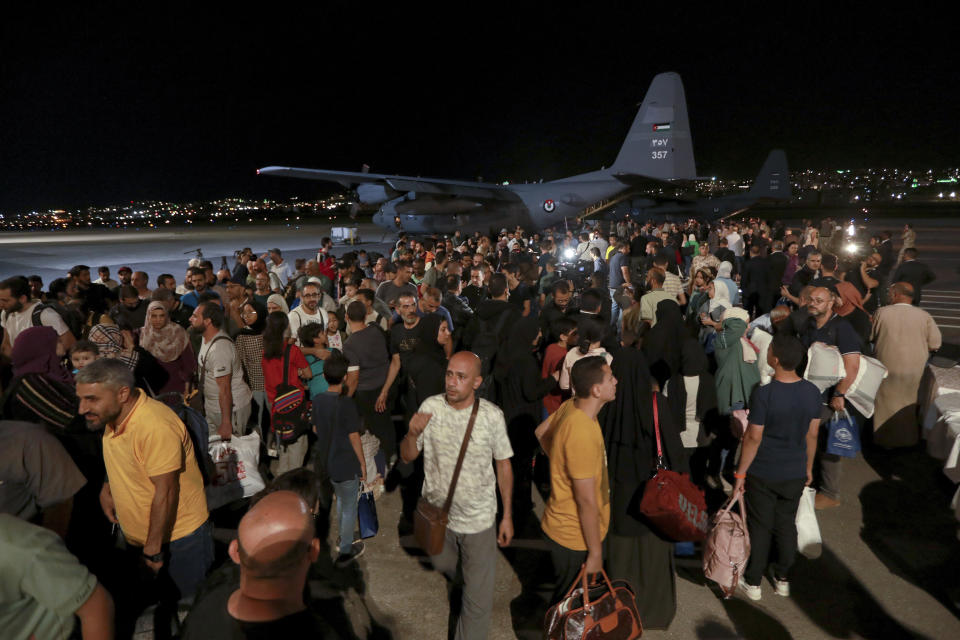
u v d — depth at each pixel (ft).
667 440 9.47
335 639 4.03
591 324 12.41
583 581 8.20
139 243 119.34
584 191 79.97
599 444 8.30
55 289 22.53
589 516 8.15
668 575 9.52
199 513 9.35
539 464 15.08
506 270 24.08
